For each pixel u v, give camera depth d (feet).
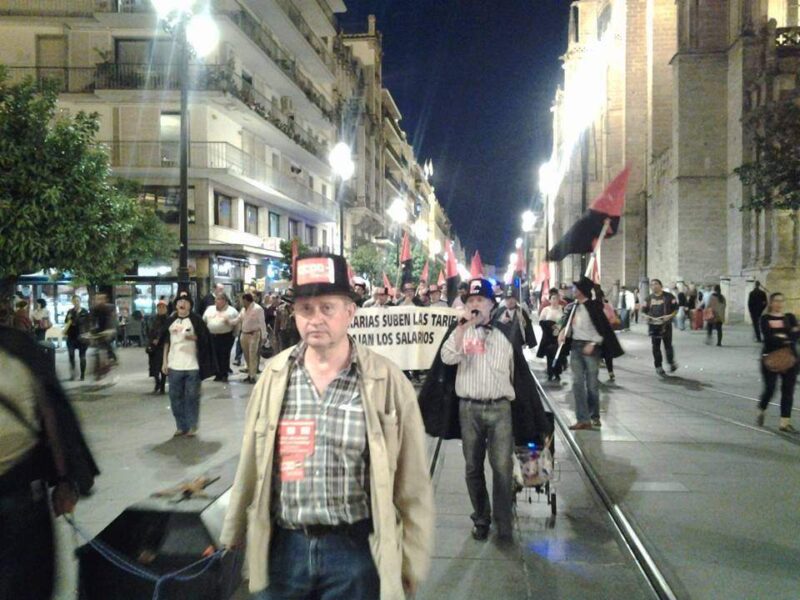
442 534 19.38
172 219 98.73
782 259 94.94
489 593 15.67
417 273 165.07
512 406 19.27
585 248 36.76
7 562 10.20
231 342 52.60
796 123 50.49
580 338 32.19
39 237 39.70
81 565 13.46
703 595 14.85
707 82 118.73
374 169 215.31
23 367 10.50
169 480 24.14
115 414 38.27
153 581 13.19
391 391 9.40
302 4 136.26
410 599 9.52
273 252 112.47
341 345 9.46
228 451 28.68
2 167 39.52
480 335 18.86
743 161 107.45
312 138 143.54
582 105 96.58
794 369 31.12
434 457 28.40
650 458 26.71
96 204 42.65
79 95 98.53
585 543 18.63
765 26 103.04
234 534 9.56
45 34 101.14
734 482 23.36
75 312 54.80
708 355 66.08
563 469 26.25
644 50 167.63
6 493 10.26
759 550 17.39
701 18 118.21
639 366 58.65
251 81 114.32
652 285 52.26
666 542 17.92
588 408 32.48
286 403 9.29
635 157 168.55
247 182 103.04
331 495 8.93
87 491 11.34
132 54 101.91
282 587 9.17
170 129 100.17
